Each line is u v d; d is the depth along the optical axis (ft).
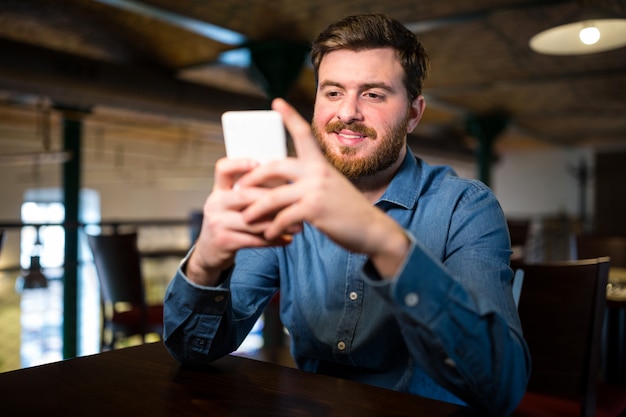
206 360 3.17
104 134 32.68
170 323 3.04
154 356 3.40
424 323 2.33
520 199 41.68
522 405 5.16
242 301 3.59
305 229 3.71
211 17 12.75
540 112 26.53
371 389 2.77
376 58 3.19
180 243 40.19
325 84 3.28
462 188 3.46
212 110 16.96
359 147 3.24
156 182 48.34
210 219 2.43
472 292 2.57
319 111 3.36
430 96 22.62
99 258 9.69
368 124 3.21
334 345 3.38
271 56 14.85
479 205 3.33
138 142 36.70
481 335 2.38
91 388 2.78
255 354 13.12
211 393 2.71
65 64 12.66
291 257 3.73
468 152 34.37
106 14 13.14
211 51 15.74
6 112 24.17
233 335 3.36
